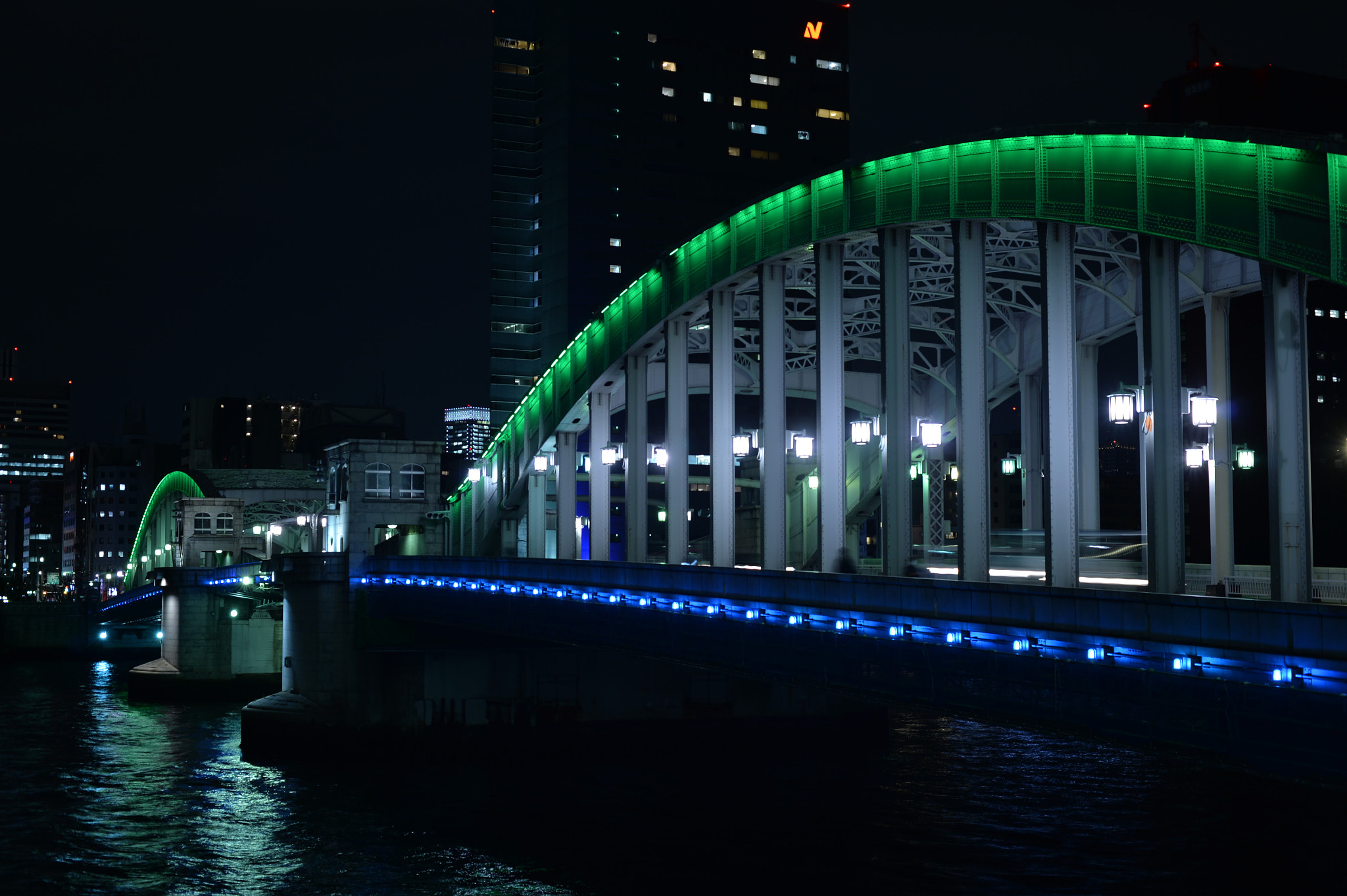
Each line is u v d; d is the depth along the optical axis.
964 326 43.34
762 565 54.53
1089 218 38.62
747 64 175.88
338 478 94.62
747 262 55.78
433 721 75.31
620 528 143.50
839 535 50.28
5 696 120.38
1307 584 31.62
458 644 75.38
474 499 97.56
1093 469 58.69
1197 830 52.94
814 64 179.50
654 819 57.47
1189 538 128.00
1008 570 65.44
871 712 79.94
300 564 77.19
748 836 54.00
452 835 55.00
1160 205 36.59
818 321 51.31
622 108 169.50
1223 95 124.69
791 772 69.06
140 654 190.50
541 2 174.75
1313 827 53.53
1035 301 68.88
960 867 48.09
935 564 70.19
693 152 171.75
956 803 59.84
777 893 45.44
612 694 76.75
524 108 173.38
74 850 53.62
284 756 74.69
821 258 51.12
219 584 112.62
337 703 75.75
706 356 104.06
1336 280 31.75
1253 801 58.84
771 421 55.12
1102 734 28.31
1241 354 125.38
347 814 59.56
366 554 79.06
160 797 64.31
